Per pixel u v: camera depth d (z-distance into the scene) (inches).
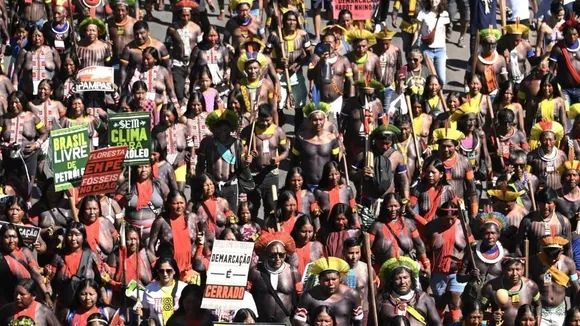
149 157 1375.5
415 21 1851.6
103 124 1594.5
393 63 1721.2
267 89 1654.8
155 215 1467.8
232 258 1226.6
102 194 1412.4
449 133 1535.4
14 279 1300.4
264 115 1540.4
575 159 1646.2
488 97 1670.8
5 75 1678.2
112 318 1253.1
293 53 1738.4
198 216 1434.5
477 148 1596.9
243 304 1238.3
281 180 1669.5
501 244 1451.8
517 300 1307.8
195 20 1785.2
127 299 1317.7
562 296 1378.0
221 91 1723.7
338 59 1695.4
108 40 1759.4
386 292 1268.5
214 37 1712.6
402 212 1421.0
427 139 1640.0
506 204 1480.1
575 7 1884.8
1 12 1815.9
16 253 1309.1
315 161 1525.6
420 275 1403.8
